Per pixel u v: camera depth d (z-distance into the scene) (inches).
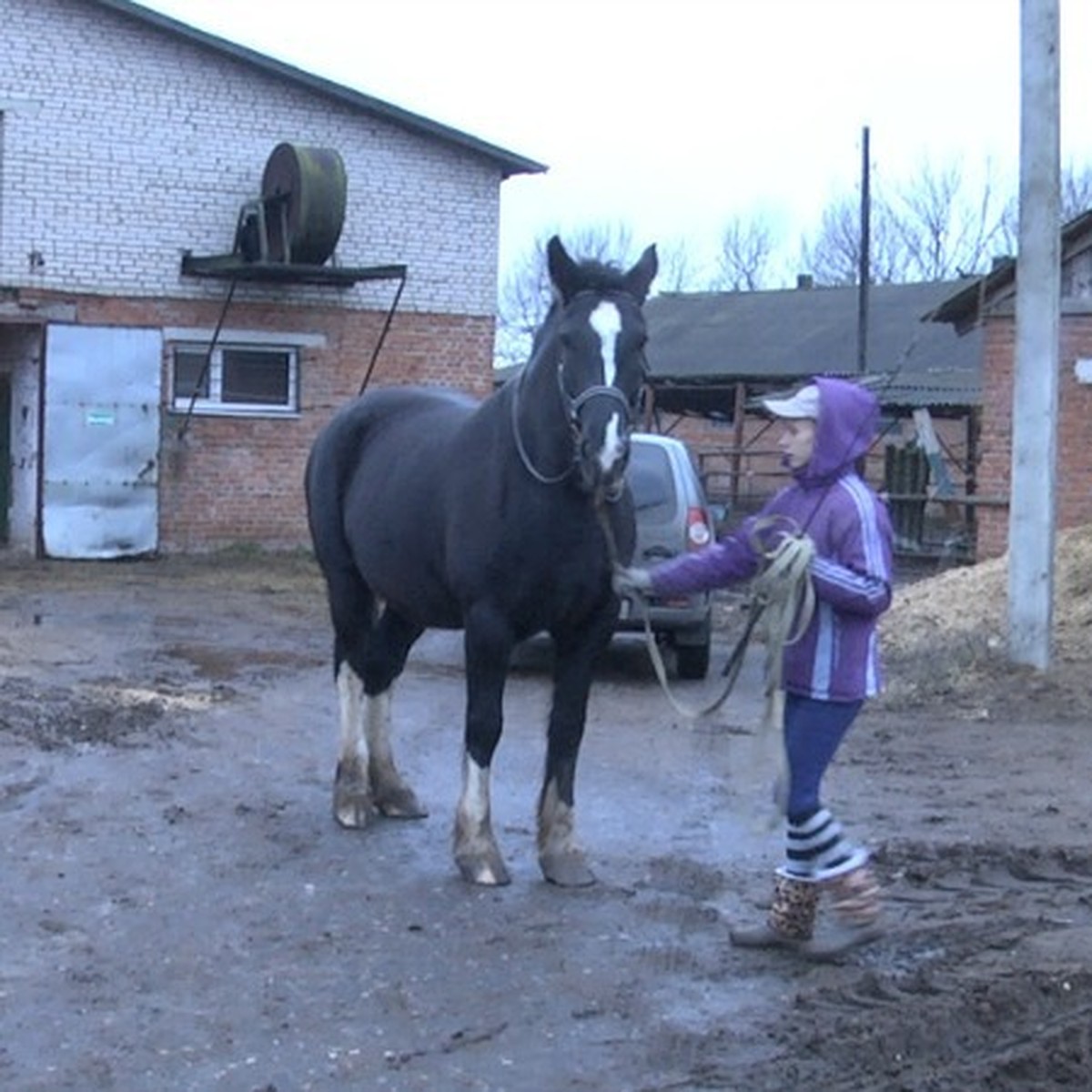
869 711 468.1
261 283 887.1
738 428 1327.5
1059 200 488.1
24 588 728.3
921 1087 204.1
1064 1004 234.8
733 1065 211.9
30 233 842.2
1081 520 727.1
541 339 275.0
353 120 916.0
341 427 337.7
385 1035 221.9
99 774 361.7
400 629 332.5
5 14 830.5
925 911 279.0
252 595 733.9
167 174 872.3
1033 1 485.1
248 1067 210.5
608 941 260.5
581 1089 204.5
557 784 289.7
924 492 1000.9
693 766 390.9
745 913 276.7
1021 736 431.5
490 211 954.7
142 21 856.3
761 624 265.0
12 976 241.4
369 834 321.1
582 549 273.3
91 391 851.4
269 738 406.6
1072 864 309.9
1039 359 489.1
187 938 258.8
